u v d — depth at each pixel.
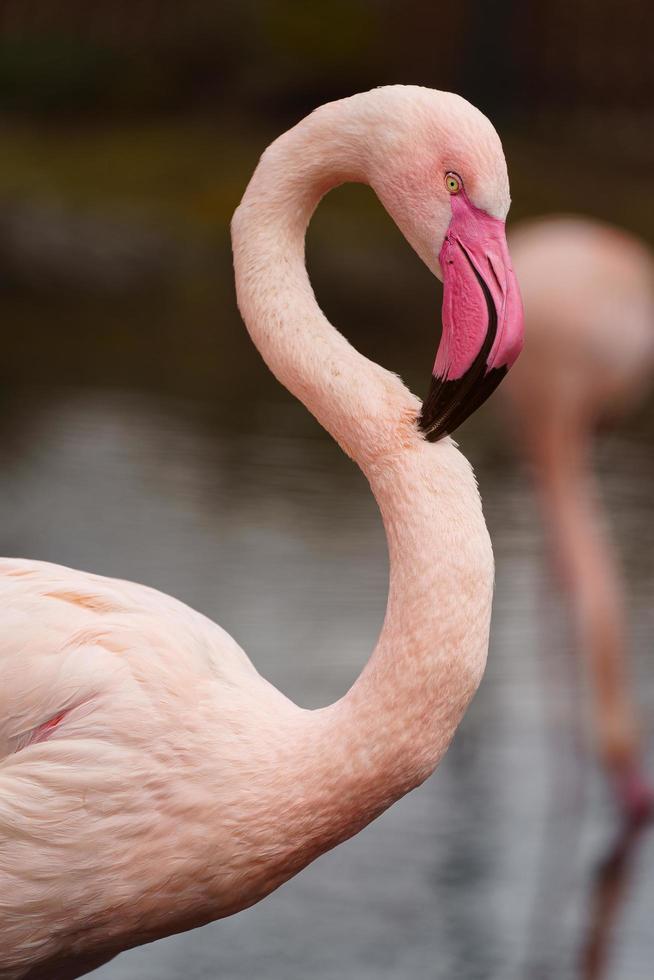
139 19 34.69
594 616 9.34
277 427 16.70
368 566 12.00
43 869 4.60
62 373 18.95
